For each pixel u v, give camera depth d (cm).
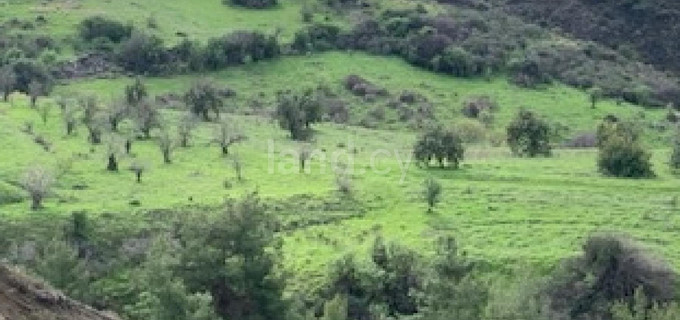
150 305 7506
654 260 9288
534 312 8138
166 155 12569
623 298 8975
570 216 11231
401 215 11212
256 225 8119
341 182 11831
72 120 13425
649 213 11425
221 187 11625
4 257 8881
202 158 12938
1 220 9756
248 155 13275
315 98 16800
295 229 10694
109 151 12012
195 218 8206
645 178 13238
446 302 8294
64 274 8125
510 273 9550
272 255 8125
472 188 12138
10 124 13450
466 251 9988
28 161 11738
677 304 8562
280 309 8006
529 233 10675
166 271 7488
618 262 9188
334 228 10794
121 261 9431
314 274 9544
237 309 7900
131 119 14375
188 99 15950
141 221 10188
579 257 9400
